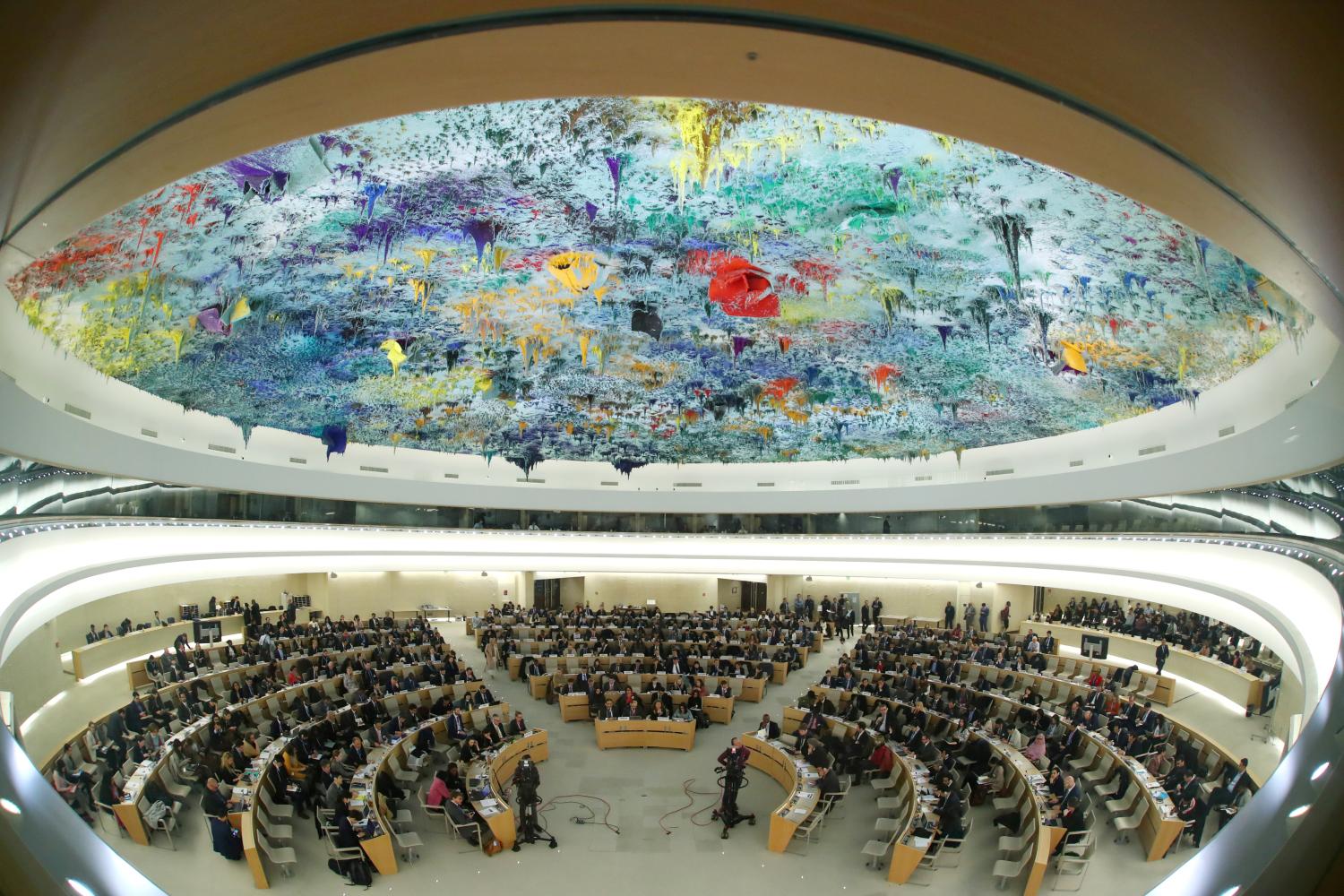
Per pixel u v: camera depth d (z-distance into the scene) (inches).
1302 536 593.0
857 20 127.2
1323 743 158.2
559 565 1573.6
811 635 1358.3
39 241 177.3
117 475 799.7
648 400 1263.5
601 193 724.7
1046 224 680.4
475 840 663.1
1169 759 698.2
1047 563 1250.0
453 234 781.9
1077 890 567.2
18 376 626.8
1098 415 1013.8
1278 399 668.1
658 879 603.5
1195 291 662.5
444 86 154.1
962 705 877.2
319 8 114.6
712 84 155.9
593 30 134.2
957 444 1286.9
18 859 132.9
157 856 588.7
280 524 1216.8
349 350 1005.2
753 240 809.5
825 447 1421.0
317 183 667.4
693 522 1563.7
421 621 1365.7
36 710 808.9
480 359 1093.1
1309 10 70.2
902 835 603.5
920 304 900.0
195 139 154.1
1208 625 1085.8
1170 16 89.0
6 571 722.8
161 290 723.4
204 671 989.8
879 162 665.0
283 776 690.2
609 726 923.4
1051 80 129.2
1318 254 130.7
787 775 796.0
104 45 95.5
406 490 1376.7
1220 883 144.4
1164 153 137.9
